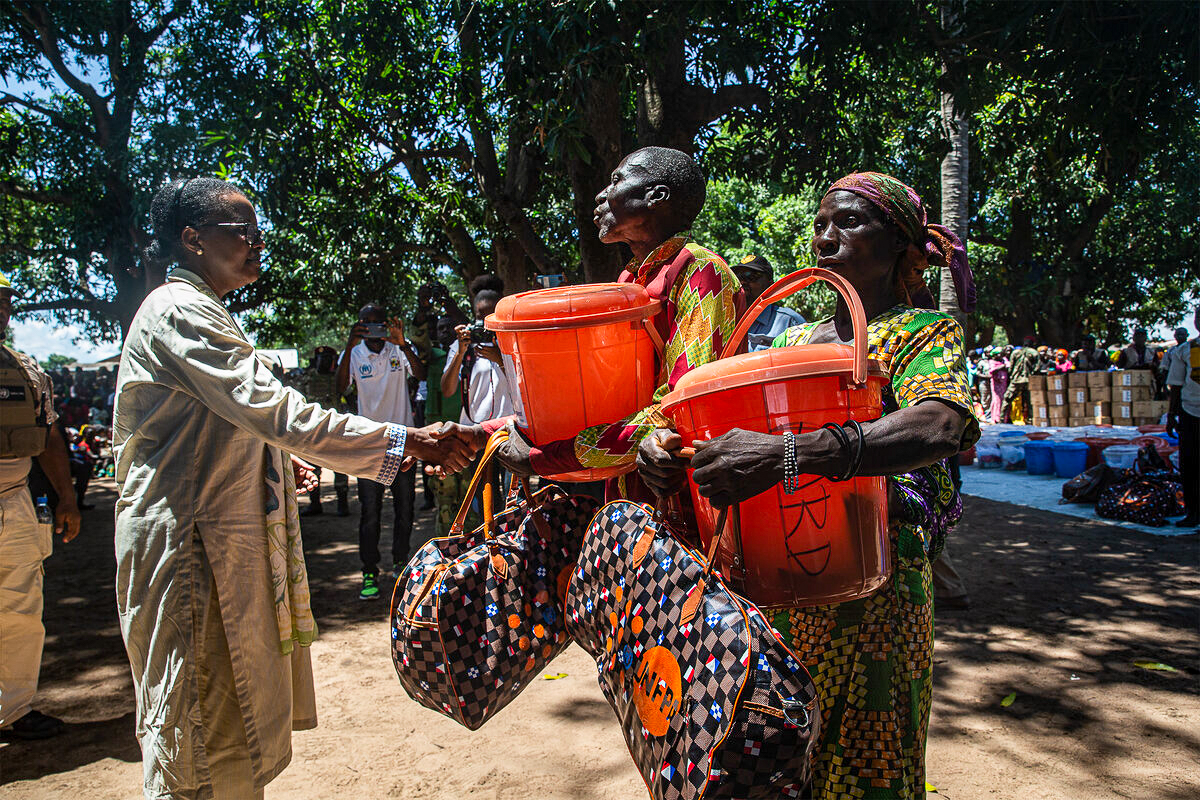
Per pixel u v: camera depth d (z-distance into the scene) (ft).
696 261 6.63
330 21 36.40
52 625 18.25
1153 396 57.62
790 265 71.92
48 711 13.44
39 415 12.54
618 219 7.09
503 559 6.54
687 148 29.58
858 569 5.41
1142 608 16.88
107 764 11.54
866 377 5.18
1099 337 100.12
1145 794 9.79
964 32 26.03
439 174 46.91
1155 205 70.08
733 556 5.49
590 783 10.58
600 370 6.05
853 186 6.46
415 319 23.29
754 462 4.99
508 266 48.70
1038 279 75.97
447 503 20.17
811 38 27.66
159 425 7.43
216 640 7.41
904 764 6.19
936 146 35.19
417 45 36.55
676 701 5.15
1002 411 64.69
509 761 11.25
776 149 31.50
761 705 4.85
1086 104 23.90
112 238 59.11
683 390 5.35
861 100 30.35
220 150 38.47
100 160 56.95
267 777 7.57
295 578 8.03
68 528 12.98
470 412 20.07
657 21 23.45
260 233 8.29
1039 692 12.88
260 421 7.17
